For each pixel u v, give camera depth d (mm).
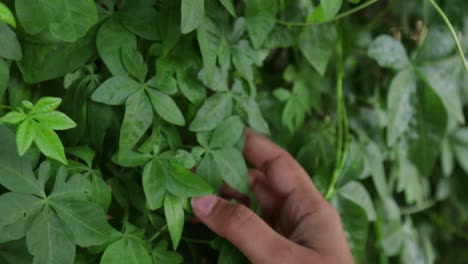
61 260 461
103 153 529
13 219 451
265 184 617
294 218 586
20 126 444
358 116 679
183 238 567
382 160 677
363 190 639
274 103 634
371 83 682
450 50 635
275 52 646
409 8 677
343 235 570
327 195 619
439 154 761
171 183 511
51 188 480
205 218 540
